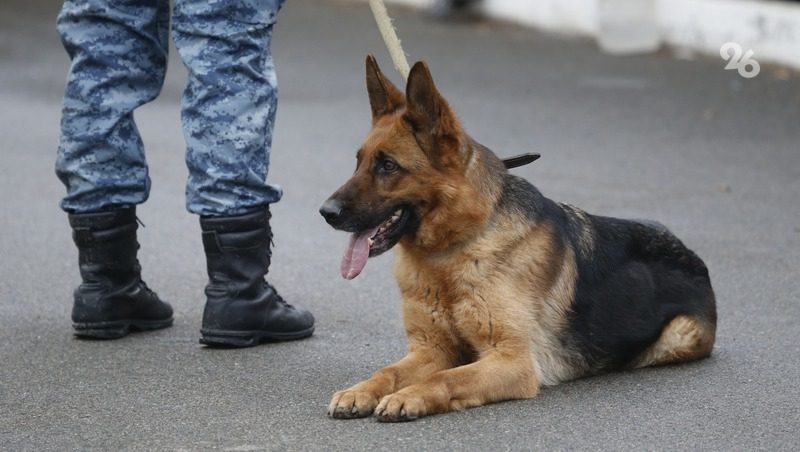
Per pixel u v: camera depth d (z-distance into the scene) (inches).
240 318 349.7
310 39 995.3
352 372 330.0
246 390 312.7
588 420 288.7
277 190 355.3
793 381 320.2
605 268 338.0
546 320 319.9
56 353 347.6
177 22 340.8
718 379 324.5
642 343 338.0
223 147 340.5
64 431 282.4
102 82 351.6
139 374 327.0
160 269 452.8
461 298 313.7
